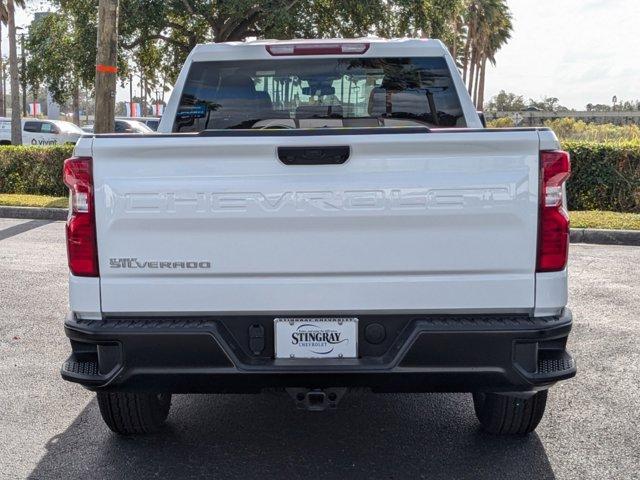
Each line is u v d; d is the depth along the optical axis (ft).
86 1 84.53
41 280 27.96
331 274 10.59
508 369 10.45
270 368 10.50
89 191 10.67
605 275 28.45
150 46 97.45
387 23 89.20
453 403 15.46
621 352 18.76
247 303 10.68
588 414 14.69
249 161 10.46
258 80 16.53
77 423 14.46
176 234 10.62
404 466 12.36
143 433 13.73
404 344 10.43
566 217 10.53
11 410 15.16
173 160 10.53
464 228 10.46
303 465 12.43
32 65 91.45
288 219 10.50
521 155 10.41
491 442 13.35
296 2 85.05
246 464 12.50
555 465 12.37
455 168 10.41
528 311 10.65
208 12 85.30
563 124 119.44
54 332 20.99
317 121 16.83
